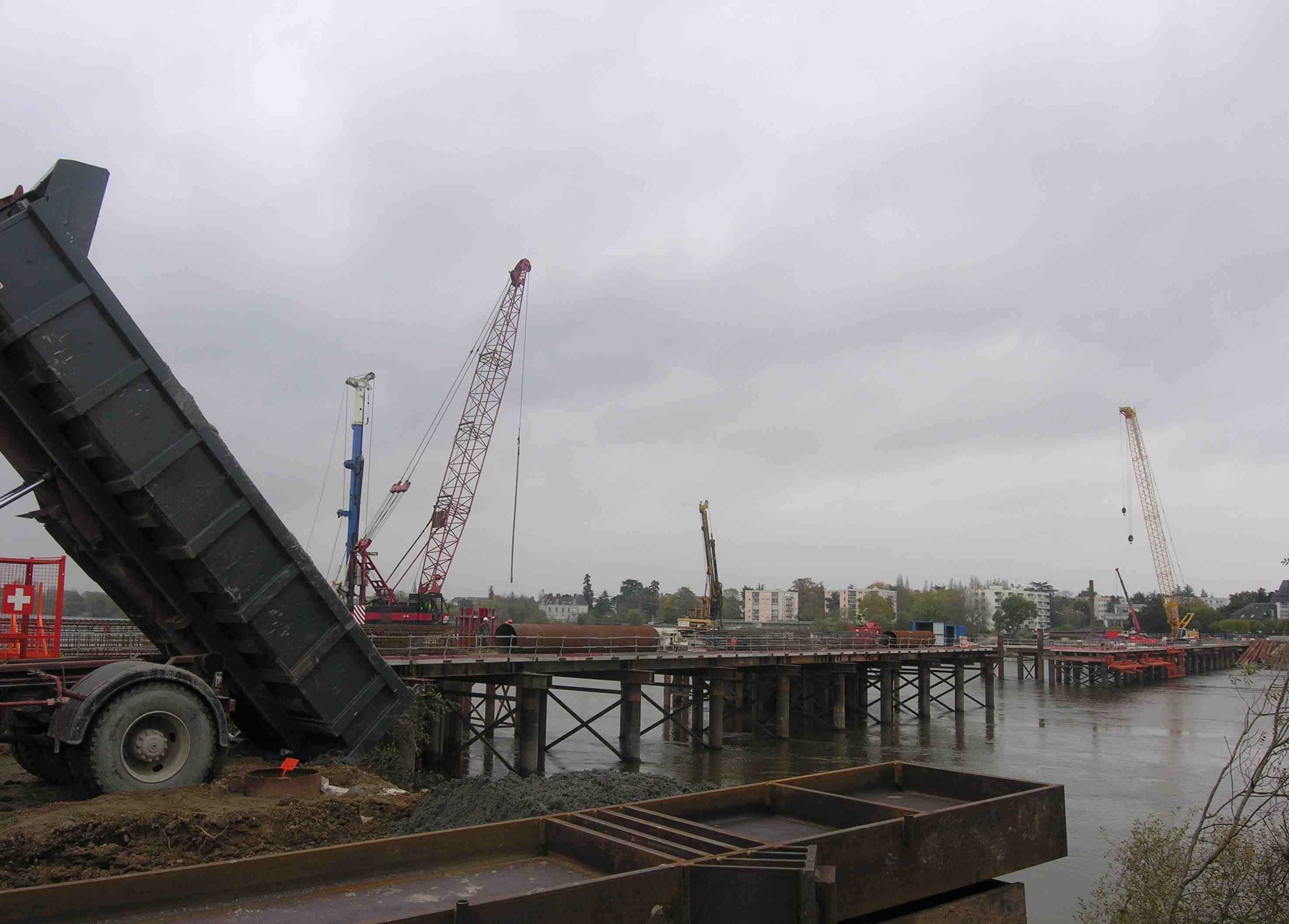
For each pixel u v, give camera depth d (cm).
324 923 522
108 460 1164
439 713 2241
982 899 694
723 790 775
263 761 1377
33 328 1065
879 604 15238
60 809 955
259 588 1276
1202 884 1119
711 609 7288
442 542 6297
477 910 443
